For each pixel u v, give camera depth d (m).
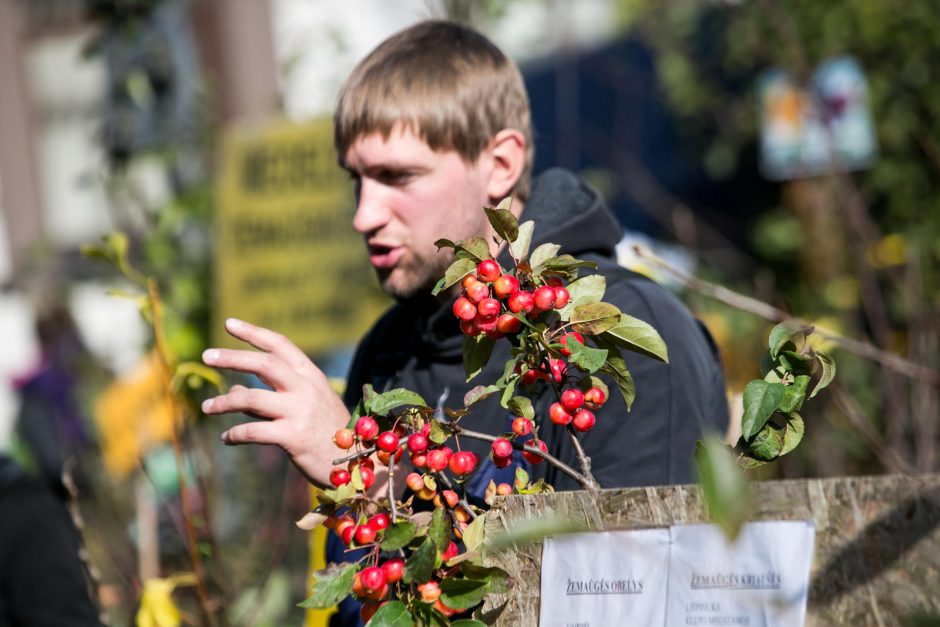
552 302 2.52
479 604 2.40
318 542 4.71
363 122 3.72
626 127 12.77
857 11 9.55
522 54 12.54
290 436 3.04
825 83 9.14
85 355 9.92
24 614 4.95
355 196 4.02
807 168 9.12
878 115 9.46
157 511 7.39
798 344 2.63
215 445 7.86
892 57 9.63
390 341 4.28
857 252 7.00
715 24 12.52
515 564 2.35
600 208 3.88
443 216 3.73
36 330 12.37
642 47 13.47
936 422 6.12
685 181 13.53
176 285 8.56
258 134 8.65
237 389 3.12
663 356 2.53
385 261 3.78
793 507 2.15
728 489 1.78
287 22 13.15
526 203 4.05
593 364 2.48
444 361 3.76
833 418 6.32
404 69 3.74
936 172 9.09
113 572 6.45
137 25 9.05
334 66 10.00
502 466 2.54
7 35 16.97
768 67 11.42
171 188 9.58
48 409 9.78
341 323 8.34
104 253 4.79
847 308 7.90
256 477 7.79
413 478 2.55
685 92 12.95
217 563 4.77
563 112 11.67
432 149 3.70
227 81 12.04
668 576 2.22
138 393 8.12
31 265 13.41
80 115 16.67
